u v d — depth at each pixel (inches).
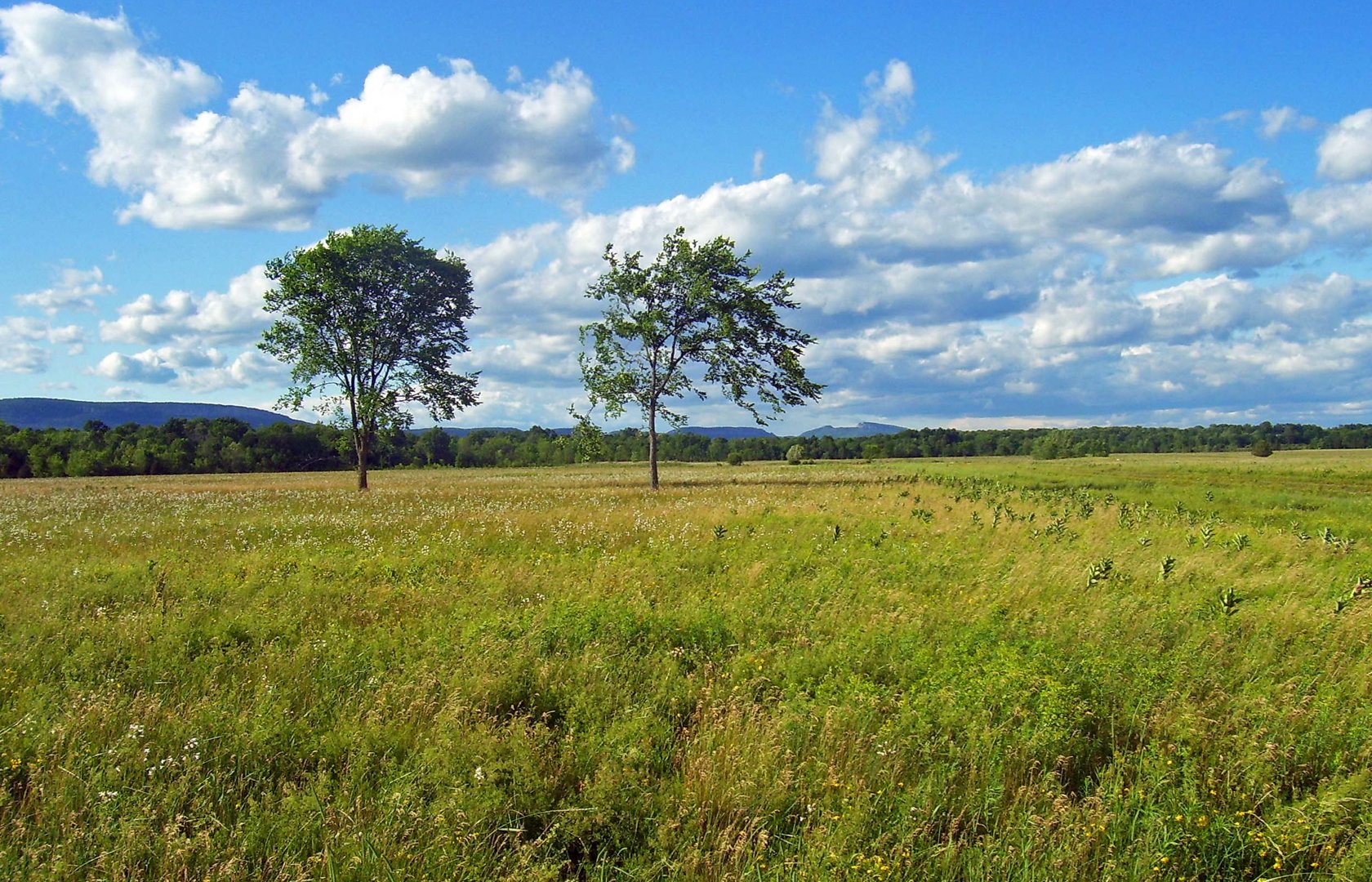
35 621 311.6
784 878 146.7
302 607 343.9
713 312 1397.6
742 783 172.2
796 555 499.2
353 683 241.0
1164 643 295.4
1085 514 808.3
